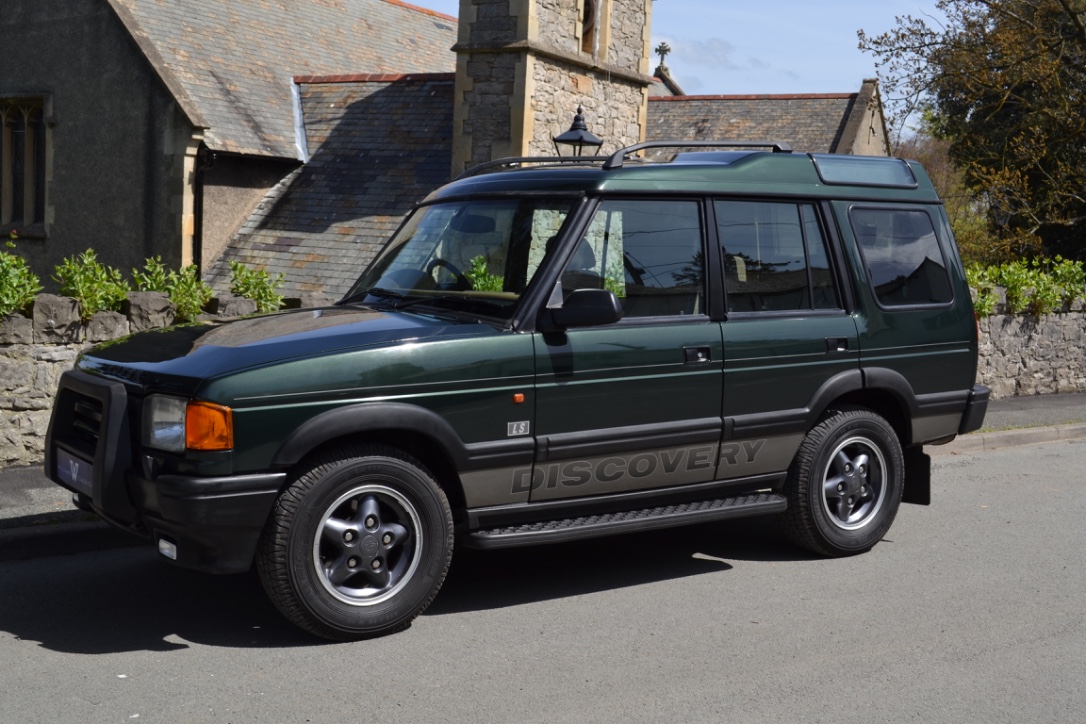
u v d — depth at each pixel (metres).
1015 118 22.23
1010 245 20.31
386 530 4.96
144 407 4.78
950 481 9.07
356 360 4.82
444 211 6.10
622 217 5.61
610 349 5.47
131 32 18.89
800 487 6.32
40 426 7.73
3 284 7.51
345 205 18.78
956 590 5.95
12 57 20.31
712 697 4.40
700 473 5.91
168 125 18.67
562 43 18.14
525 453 5.24
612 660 4.80
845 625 5.34
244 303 8.80
